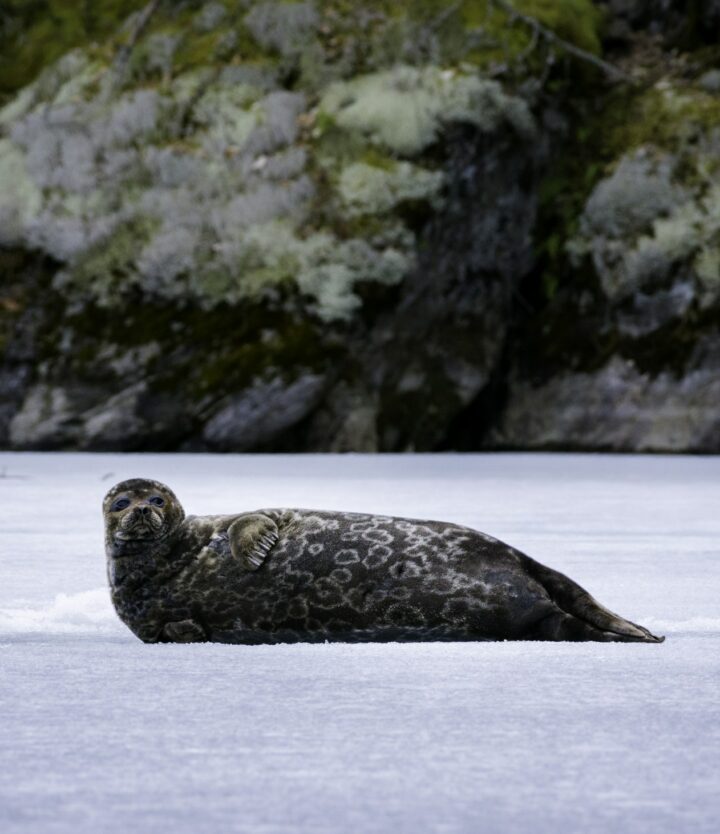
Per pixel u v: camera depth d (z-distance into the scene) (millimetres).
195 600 20641
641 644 19641
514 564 20266
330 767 12188
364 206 115125
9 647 20188
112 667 18094
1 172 122375
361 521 20750
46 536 39875
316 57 124000
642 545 36875
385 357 113000
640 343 114625
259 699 15555
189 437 109875
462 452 117438
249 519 20844
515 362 119750
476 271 117438
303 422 111062
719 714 14672
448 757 12586
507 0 126375
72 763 12336
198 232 116188
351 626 20109
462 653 18906
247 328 112000
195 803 10930
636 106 124750
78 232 117375
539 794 11242
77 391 111500
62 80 129750
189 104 123062
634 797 11156
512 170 119188
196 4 133875
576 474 76812
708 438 109812
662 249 114438
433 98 117500
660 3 132750
